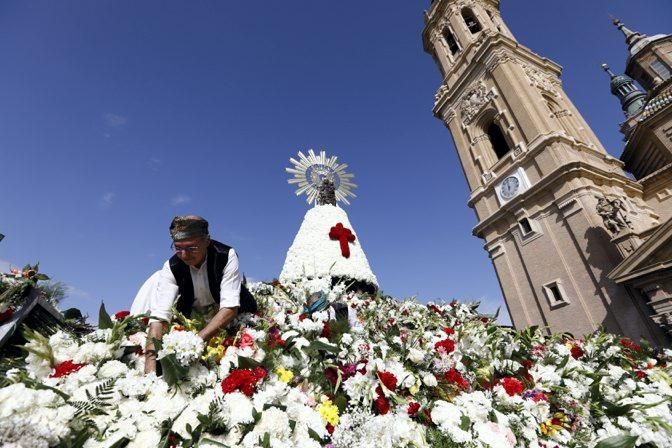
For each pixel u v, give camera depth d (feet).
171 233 9.05
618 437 9.34
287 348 9.21
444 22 104.22
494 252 70.33
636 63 118.62
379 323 15.14
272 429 6.42
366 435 7.48
